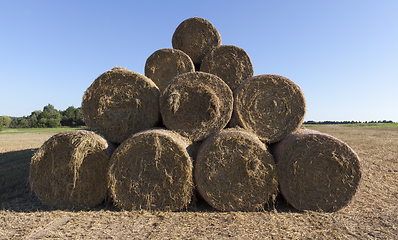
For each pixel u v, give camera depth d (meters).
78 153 4.39
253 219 3.91
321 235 3.35
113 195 4.31
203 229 3.54
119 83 5.11
